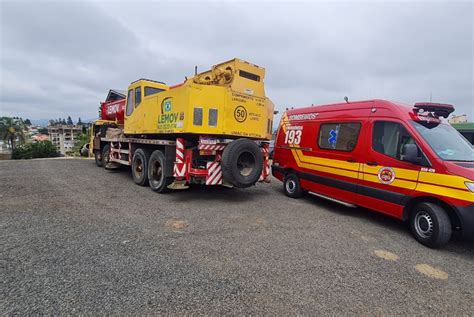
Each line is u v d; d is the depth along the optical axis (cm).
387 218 560
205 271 297
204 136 609
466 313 251
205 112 584
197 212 523
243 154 611
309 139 662
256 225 463
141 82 786
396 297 271
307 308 243
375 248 396
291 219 513
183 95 581
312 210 591
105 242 361
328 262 338
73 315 217
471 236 374
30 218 445
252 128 654
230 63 659
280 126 769
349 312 242
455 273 331
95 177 873
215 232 419
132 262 309
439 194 402
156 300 242
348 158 557
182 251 345
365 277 307
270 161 810
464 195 376
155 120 696
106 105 1208
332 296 265
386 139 492
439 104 480
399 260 359
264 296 257
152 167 706
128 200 592
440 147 434
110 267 296
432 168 416
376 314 242
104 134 1138
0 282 259
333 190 592
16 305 226
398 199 462
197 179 609
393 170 471
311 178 649
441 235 394
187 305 237
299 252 362
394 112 488
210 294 255
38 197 581
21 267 288
